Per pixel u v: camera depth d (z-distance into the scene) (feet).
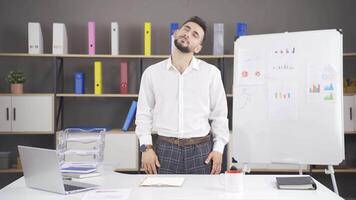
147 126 8.69
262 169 13.24
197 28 8.41
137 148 13.24
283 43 9.61
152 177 7.48
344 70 14.43
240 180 6.41
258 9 14.44
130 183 7.07
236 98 9.92
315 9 14.43
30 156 6.55
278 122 9.45
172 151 8.50
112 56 13.30
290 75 9.45
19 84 13.46
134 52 14.38
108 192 6.41
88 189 6.60
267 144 9.51
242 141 9.77
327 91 9.14
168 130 8.59
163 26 14.40
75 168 7.74
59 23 13.88
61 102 14.12
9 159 13.48
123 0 14.38
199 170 8.46
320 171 13.46
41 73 14.33
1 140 14.28
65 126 14.37
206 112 8.68
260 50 9.78
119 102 14.44
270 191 6.48
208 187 6.72
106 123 14.46
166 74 8.65
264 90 9.62
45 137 14.34
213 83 8.70
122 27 14.35
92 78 14.43
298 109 9.32
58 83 14.17
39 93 14.14
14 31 14.20
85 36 14.33
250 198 6.07
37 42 13.25
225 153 13.29
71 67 14.39
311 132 9.18
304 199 6.03
